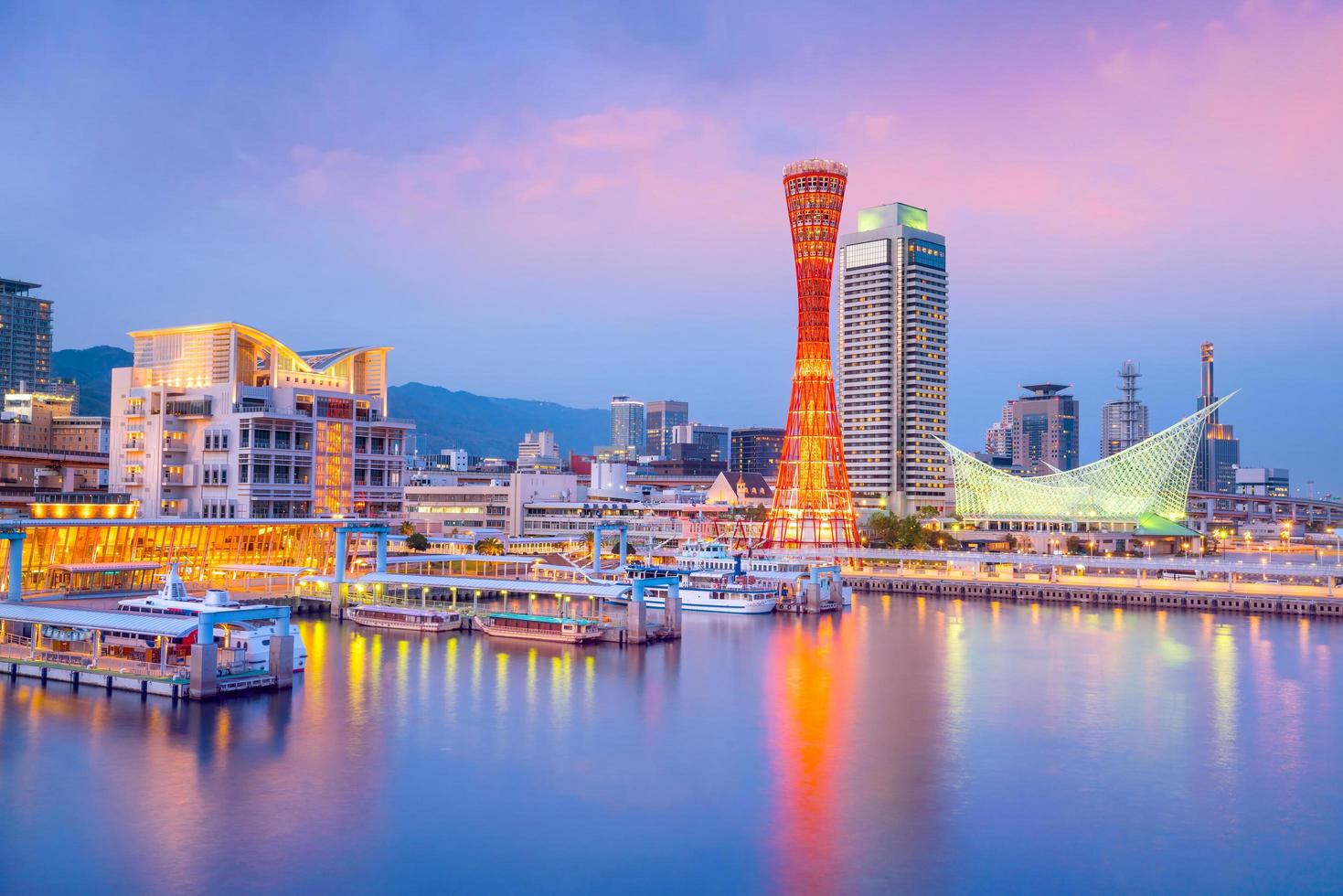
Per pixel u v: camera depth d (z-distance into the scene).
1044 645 141.75
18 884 61.03
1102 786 79.69
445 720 96.06
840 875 64.00
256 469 194.00
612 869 64.50
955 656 132.62
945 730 95.06
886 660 129.50
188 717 93.81
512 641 138.50
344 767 81.75
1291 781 81.00
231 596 153.75
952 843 68.81
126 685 101.94
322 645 133.88
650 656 129.88
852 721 97.81
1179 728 95.94
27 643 116.19
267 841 67.50
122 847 66.19
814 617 173.25
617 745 89.19
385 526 169.12
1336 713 101.44
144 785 76.69
